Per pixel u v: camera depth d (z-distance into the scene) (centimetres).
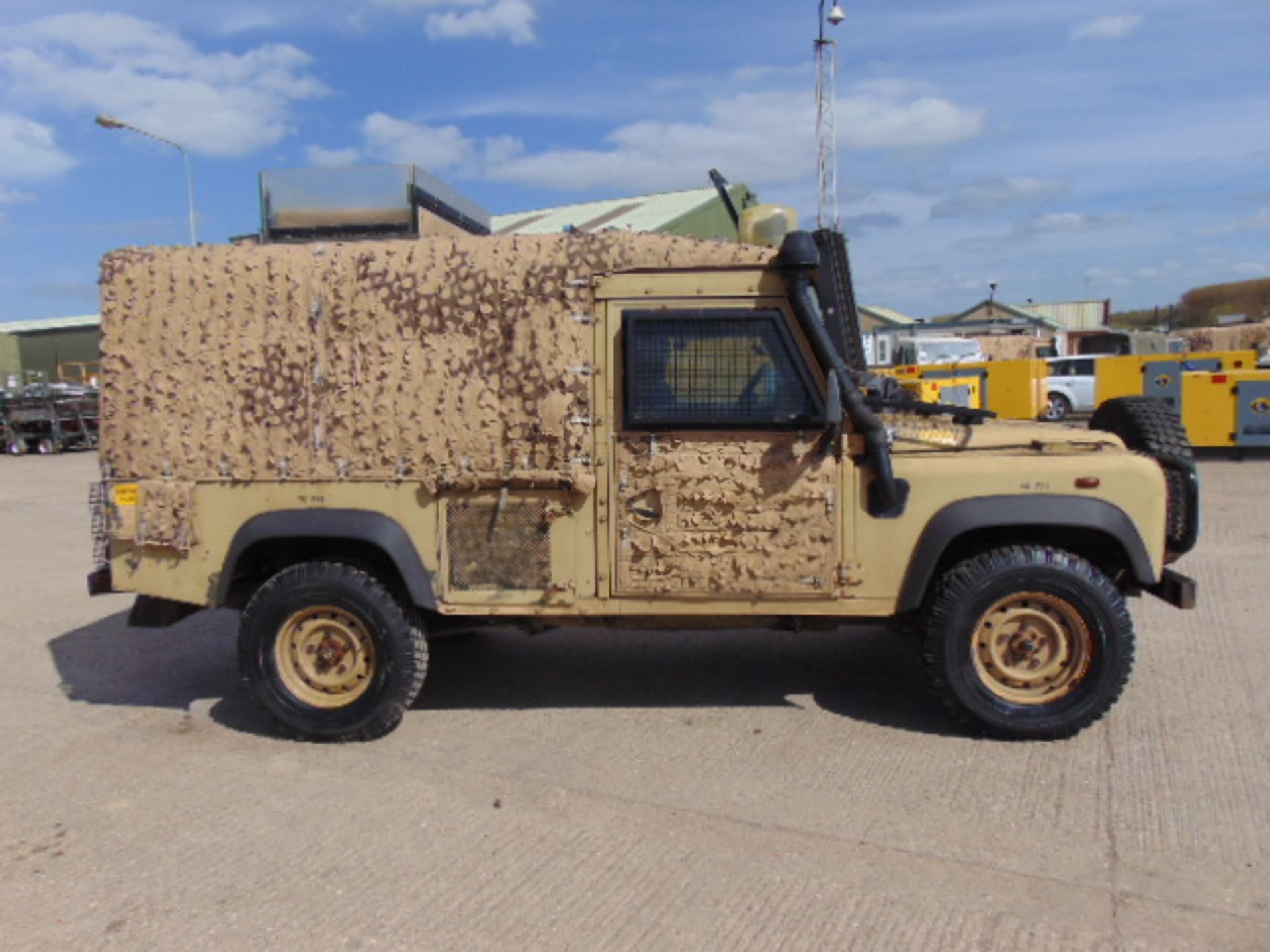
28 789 445
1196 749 449
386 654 481
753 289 457
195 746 493
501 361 471
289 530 481
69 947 321
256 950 317
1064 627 459
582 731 496
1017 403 1936
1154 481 451
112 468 504
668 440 463
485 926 327
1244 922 317
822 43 1778
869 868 355
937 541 454
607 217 2273
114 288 497
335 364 482
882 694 538
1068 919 321
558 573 475
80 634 718
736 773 439
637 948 312
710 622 491
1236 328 4228
